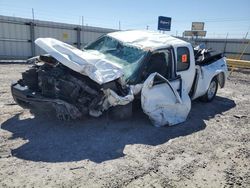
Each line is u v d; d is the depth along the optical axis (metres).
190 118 5.96
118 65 5.26
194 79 6.66
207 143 4.58
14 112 5.49
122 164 3.62
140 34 6.32
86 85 4.49
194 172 3.56
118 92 4.74
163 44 5.67
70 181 3.13
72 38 20.92
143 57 5.20
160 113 5.19
